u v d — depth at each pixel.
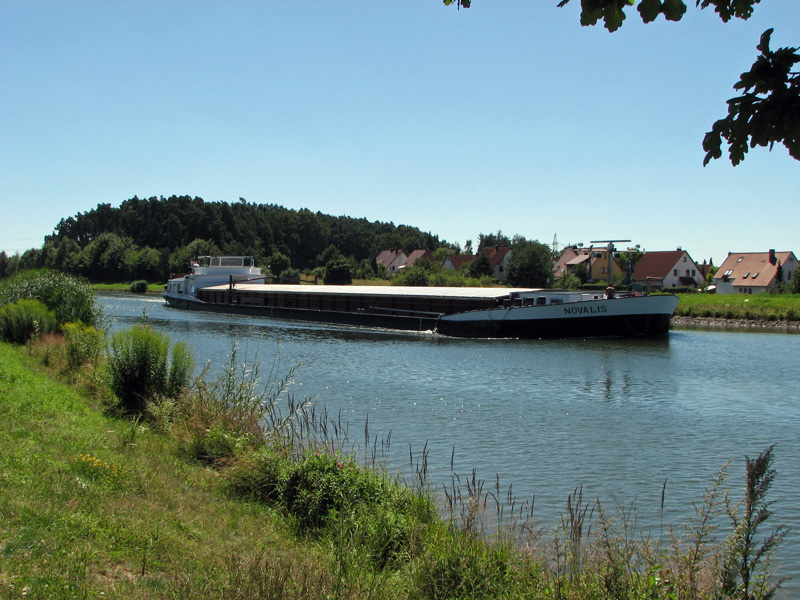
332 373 24.64
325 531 8.24
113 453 10.12
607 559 6.53
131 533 6.77
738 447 14.68
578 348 33.06
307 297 54.56
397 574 7.16
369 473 9.93
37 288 31.25
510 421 17.02
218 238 137.12
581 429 16.22
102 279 115.94
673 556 6.85
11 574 5.38
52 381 17.03
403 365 26.95
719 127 4.29
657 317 37.00
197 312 59.53
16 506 6.80
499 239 143.25
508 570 7.05
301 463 9.82
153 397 14.45
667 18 4.14
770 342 36.31
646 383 23.20
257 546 7.42
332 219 195.62
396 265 140.38
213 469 10.72
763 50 4.14
